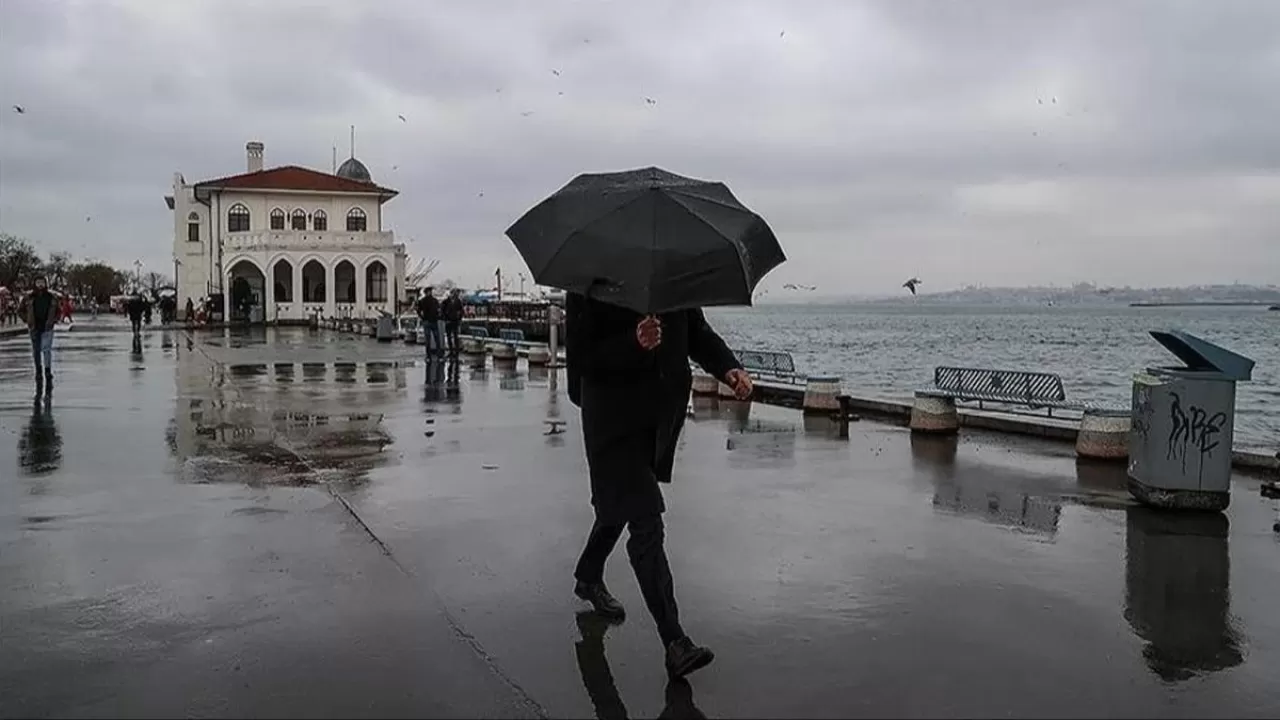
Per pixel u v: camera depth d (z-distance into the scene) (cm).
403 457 1116
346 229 7488
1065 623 551
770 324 14675
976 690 456
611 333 488
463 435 1305
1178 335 862
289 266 6931
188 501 862
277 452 1148
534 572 644
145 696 446
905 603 583
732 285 446
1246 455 1059
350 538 732
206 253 7412
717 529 769
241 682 461
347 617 553
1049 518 816
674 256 441
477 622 546
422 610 566
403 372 2467
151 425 1389
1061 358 5588
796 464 1084
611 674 473
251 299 6838
